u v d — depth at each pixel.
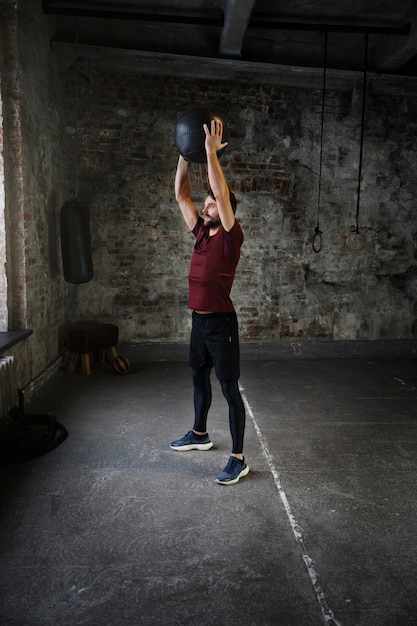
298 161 5.65
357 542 2.11
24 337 3.67
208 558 1.97
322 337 5.98
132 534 2.13
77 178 5.22
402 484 2.68
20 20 3.69
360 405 4.09
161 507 2.37
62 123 5.03
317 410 3.94
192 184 5.41
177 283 5.57
